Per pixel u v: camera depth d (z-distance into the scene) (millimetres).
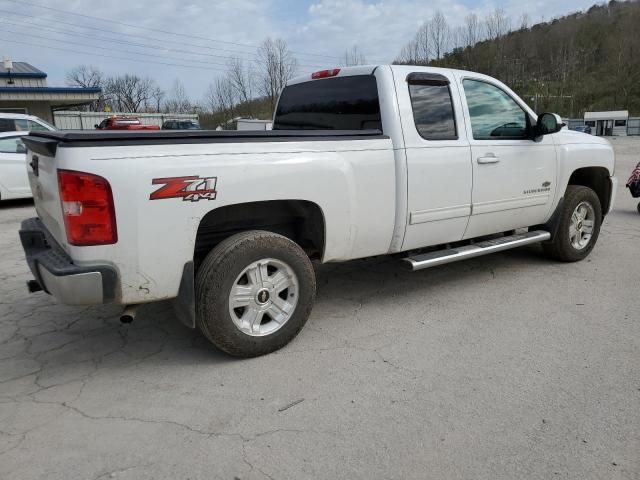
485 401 3016
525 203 5086
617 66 82438
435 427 2771
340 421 2834
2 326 4184
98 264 2963
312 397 3080
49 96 25781
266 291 3525
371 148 3928
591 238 5852
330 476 2410
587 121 62188
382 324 4156
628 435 2688
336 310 4469
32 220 4137
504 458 2521
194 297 3301
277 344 3617
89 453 2582
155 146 3059
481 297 4742
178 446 2635
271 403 3021
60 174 2873
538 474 2412
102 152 2910
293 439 2680
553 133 5062
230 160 3275
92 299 3008
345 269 5648
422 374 3340
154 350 3742
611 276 5289
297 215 3926
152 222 3045
